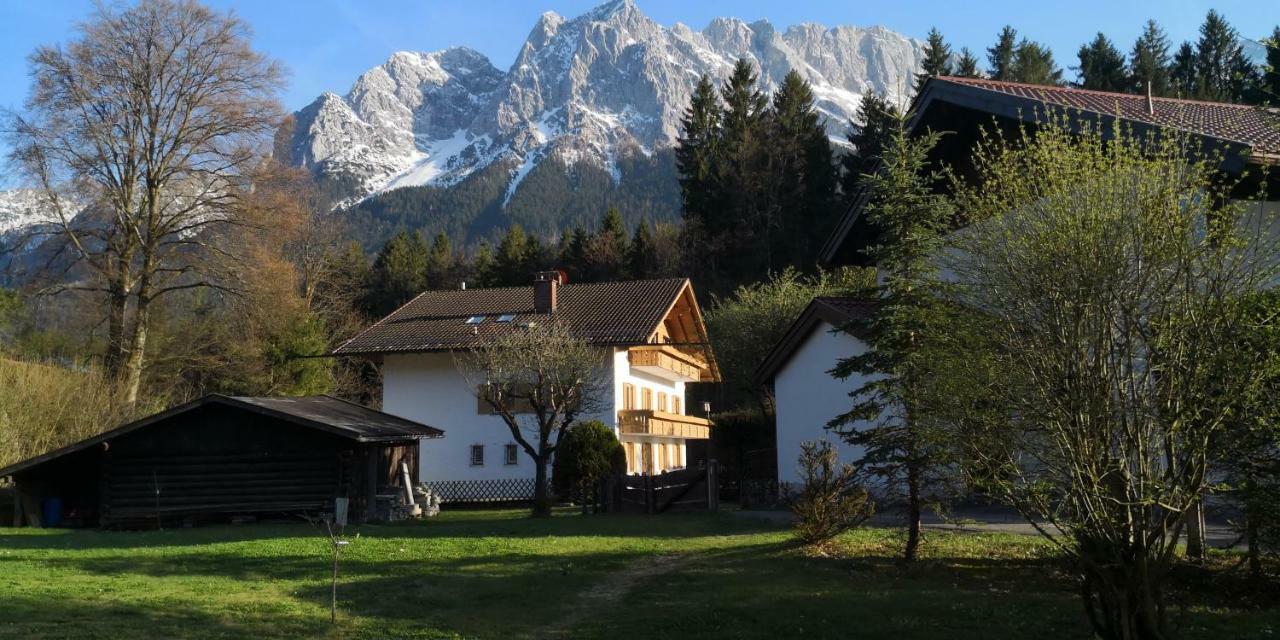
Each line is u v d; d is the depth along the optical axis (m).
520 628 11.50
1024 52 62.44
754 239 60.97
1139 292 8.46
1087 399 8.16
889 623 11.05
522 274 71.69
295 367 45.09
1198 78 56.38
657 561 16.47
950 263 10.99
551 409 27.72
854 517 17.58
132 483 24.41
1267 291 8.66
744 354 42.50
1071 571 10.93
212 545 18.56
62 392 30.62
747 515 23.55
